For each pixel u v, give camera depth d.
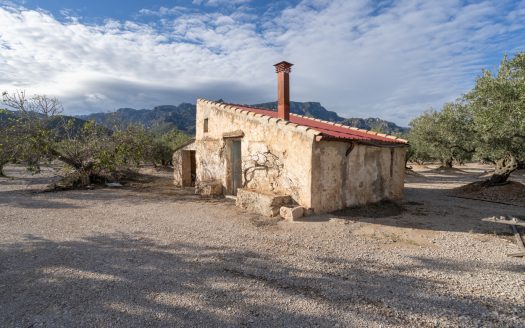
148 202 10.16
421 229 6.89
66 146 13.79
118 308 3.40
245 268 4.56
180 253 5.22
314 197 7.89
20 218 7.71
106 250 5.37
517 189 11.87
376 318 3.22
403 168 10.89
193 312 3.31
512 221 7.47
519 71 9.20
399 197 10.76
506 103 8.88
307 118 14.02
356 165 9.04
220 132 11.43
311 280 4.15
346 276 4.30
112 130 16.59
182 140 24.80
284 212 7.63
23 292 3.78
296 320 3.16
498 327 3.08
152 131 22.75
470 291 3.87
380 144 9.55
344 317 3.23
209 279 4.16
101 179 14.95
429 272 4.47
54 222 7.36
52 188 12.88
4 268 4.52
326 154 8.15
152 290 3.83
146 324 3.08
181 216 8.09
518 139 10.87
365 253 5.27
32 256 5.03
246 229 6.78
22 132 12.71
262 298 3.63
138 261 4.83
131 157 16.25
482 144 12.80
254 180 9.67
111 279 4.15
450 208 9.43
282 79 9.37
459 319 3.21
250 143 9.81
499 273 4.45
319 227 6.87
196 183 12.03
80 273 4.34
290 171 8.38
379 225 7.17
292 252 5.29
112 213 8.46
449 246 5.69
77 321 3.14
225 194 11.25
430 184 16.72
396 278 4.25
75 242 5.81
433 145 16.22
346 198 8.77
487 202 10.73
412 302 3.57
